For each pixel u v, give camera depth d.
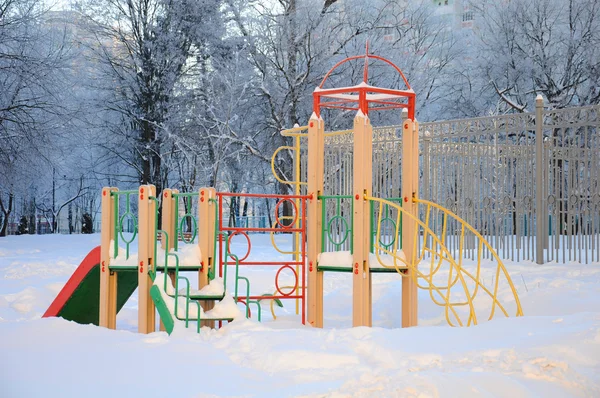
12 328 7.21
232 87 30.50
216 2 33.25
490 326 6.53
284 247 21.55
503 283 10.77
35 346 6.39
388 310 9.80
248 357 5.96
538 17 31.56
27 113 27.38
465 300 9.67
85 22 33.69
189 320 7.43
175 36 33.53
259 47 31.64
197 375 5.31
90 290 8.48
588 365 5.07
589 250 15.75
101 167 38.47
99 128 34.75
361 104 8.38
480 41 34.03
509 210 14.01
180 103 33.12
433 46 35.28
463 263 13.45
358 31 31.17
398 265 8.16
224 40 32.59
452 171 14.95
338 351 5.84
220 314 7.54
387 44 32.09
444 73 35.06
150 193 7.91
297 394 4.49
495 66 32.28
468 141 14.61
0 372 5.38
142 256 7.86
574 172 13.30
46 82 27.69
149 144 33.31
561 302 8.98
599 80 29.80
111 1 33.88
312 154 8.43
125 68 34.16
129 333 7.14
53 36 32.22
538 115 13.46
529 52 31.95
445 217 8.18
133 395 4.75
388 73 31.59
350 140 16.25
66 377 5.25
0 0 27.58
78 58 32.84
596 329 5.69
